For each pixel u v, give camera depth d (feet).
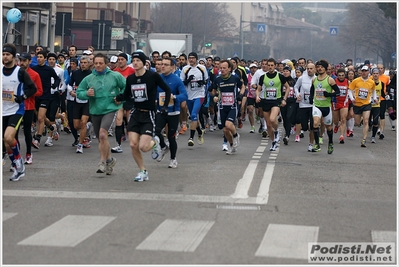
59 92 92.53
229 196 57.93
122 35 347.36
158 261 38.29
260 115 118.73
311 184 65.41
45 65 87.45
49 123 93.04
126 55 91.04
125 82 67.46
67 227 46.26
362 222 49.67
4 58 62.95
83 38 388.78
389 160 86.53
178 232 45.03
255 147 96.84
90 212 51.13
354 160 85.25
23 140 100.32
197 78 94.12
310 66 95.45
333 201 57.26
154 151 66.90
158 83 63.72
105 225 46.93
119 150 87.35
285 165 77.97
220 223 47.91
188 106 95.30
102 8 382.42
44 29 279.49
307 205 55.06
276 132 91.35
